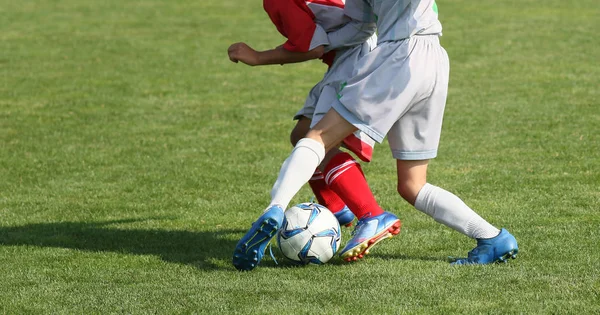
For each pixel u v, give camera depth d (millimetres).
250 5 66125
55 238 16938
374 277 13672
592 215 17859
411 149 14500
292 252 14633
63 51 46625
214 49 47062
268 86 37000
